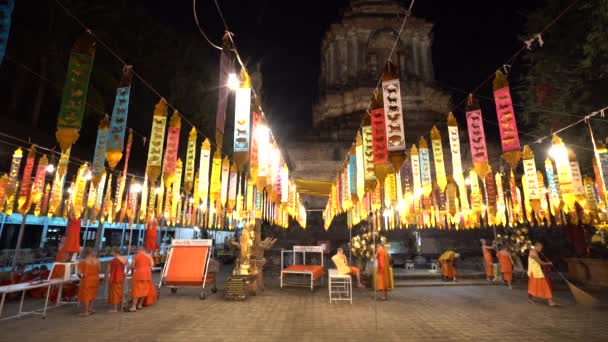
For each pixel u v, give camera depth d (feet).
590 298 28.07
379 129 17.04
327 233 64.34
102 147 18.10
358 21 95.14
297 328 20.29
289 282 39.58
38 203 36.22
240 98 16.48
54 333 18.90
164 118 17.74
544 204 36.47
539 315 24.14
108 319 22.30
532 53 43.93
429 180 27.07
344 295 33.12
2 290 21.54
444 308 26.73
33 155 31.24
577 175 30.37
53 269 27.02
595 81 36.35
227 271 55.88
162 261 52.37
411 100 88.69
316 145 75.82
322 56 105.09
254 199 37.09
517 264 44.37
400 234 63.57
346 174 35.17
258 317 23.15
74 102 12.37
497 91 16.08
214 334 18.89
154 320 22.08
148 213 41.24
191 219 55.21
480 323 21.72
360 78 91.61
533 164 26.66
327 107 90.22
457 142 22.26
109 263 27.40
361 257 42.68
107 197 37.22
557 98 41.57
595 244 47.73
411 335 18.84
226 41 15.02
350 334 18.99
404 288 38.70
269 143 24.82
